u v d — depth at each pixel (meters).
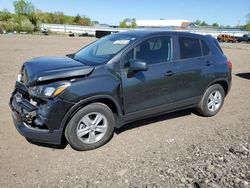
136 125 5.01
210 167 3.60
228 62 5.68
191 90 5.05
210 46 5.38
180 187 3.18
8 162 3.63
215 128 5.02
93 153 3.96
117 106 4.11
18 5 88.56
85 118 3.91
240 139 4.55
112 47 4.45
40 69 3.84
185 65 4.84
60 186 3.17
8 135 4.40
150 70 4.39
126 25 117.75
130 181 3.28
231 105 6.53
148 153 3.97
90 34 66.75
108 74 3.97
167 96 4.71
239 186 3.22
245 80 9.97
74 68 3.84
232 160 3.82
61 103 3.61
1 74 9.25
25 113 3.73
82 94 3.71
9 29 66.69
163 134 4.66
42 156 3.82
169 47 4.72
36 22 81.38
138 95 4.31
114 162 3.71
